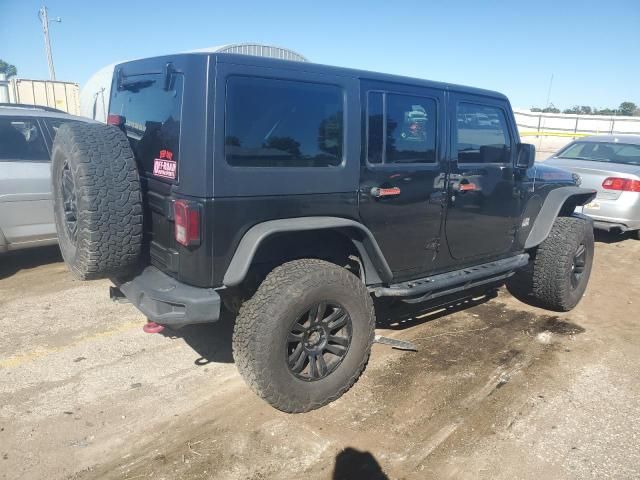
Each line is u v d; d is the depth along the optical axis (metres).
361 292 3.34
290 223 3.08
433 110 3.81
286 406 3.15
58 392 3.42
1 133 5.41
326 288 3.15
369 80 3.43
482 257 4.47
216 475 2.68
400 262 3.81
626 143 8.55
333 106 3.25
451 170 3.98
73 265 3.27
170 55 3.11
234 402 3.35
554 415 3.30
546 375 3.84
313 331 3.21
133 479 2.64
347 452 2.89
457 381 3.70
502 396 3.52
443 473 2.74
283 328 3.03
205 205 2.83
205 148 2.79
